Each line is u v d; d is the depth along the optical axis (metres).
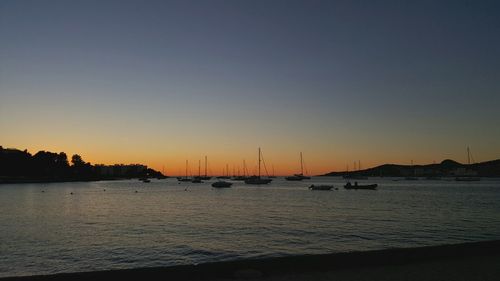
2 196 97.00
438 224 40.97
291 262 11.77
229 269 11.27
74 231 35.94
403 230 36.22
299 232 34.62
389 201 78.19
